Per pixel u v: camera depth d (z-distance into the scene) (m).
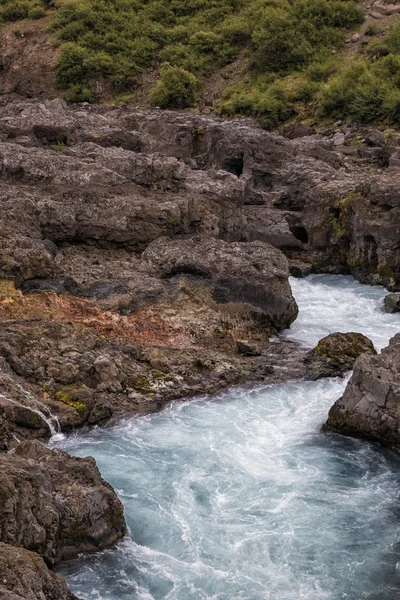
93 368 17.53
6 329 18.03
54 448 14.77
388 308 25.09
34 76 60.97
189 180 30.02
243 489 14.12
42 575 10.23
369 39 54.81
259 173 35.22
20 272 21.16
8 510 11.08
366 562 12.21
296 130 44.44
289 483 14.38
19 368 16.95
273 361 19.69
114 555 12.18
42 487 11.91
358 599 11.38
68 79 59.47
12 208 24.22
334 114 47.66
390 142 40.62
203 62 58.06
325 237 30.61
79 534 12.04
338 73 51.38
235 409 17.30
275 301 22.38
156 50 60.62
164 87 54.62
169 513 13.31
